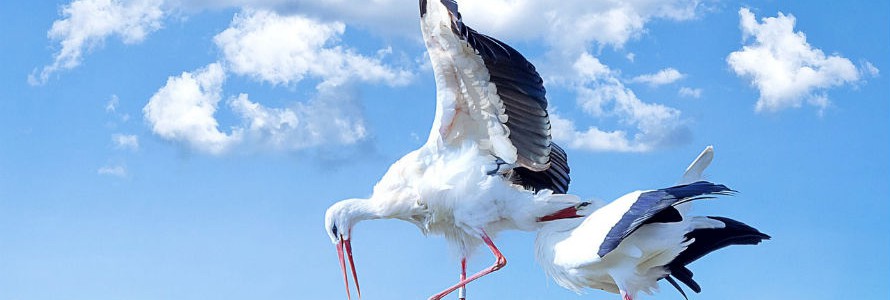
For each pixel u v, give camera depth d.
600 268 8.96
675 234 8.80
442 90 9.37
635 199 8.78
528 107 9.34
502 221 9.80
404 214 9.91
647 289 9.02
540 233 9.34
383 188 9.95
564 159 10.55
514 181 9.98
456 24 8.84
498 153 9.62
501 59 9.16
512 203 9.70
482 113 9.45
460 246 10.01
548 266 9.20
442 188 9.71
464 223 9.73
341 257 10.10
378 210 9.93
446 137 9.65
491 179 9.64
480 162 9.66
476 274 9.88
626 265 8.89
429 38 9.11
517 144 9.50
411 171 9.84
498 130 9.48
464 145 9.67
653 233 8.82
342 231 10.02
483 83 9.27
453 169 9.70
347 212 10.00
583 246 8.86
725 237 9.20
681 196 8.59
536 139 9.38
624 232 8.59
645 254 8.84
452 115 9.48
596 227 8.84
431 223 9.93
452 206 9.73
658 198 8.65
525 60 9.27
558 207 9.73
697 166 9.21
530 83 9.29
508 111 9.41
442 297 10.00
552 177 10.38
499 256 9.75
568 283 9.16
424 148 9.81
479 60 9.14
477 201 9.65
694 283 9.26
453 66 9.23
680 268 9.22
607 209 8.90
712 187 8.73
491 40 9.07
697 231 9.16
